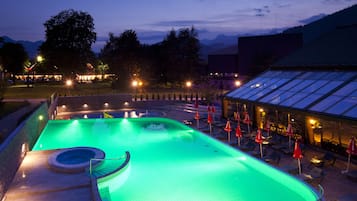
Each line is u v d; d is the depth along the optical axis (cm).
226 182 1708
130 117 3481
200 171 1889
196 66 7419
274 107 2209
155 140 2689
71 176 1544
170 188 1648
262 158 1788
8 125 2483
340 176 1506
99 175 1583
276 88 2544
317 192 1294
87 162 1705
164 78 7188
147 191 1612
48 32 7606
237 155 2009
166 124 3288
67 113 4056
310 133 2022
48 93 5422
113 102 4344
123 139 2750
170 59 7062
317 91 2120
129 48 6938
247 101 2570
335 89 2005
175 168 1959
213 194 1559
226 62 7531
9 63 7950
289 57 3012
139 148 2466
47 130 3077
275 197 1501
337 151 1803
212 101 4444
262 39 6138
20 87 6900
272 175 1644
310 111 1883
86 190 1380
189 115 3556
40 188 1384
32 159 1808
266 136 2239
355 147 1448
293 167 1602
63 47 7612
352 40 2509
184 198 1521
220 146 2275
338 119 1664
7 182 1386
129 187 1669
